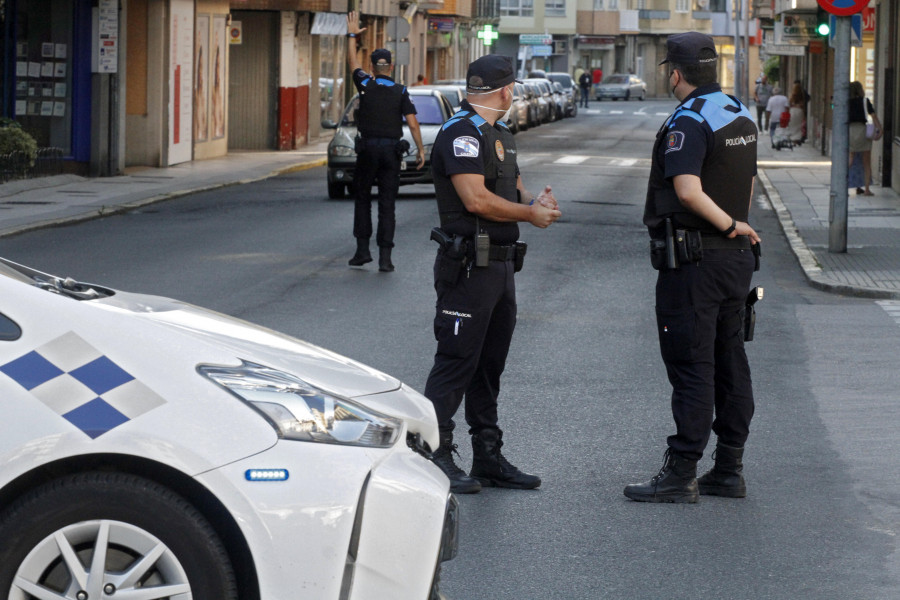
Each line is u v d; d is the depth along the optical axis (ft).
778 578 28.12
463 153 32.22
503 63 32.71
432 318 59.36
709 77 32.89
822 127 198.59
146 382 19.97
